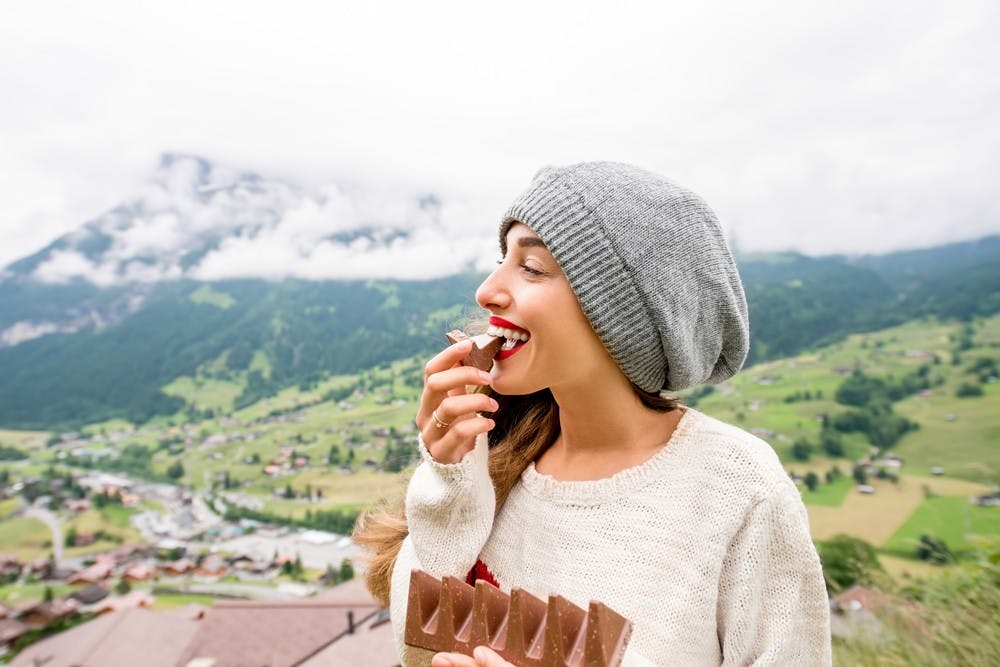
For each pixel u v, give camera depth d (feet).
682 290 3.71
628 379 4.00
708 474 3.72
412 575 3.19
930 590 11.70
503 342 3.96
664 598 3.54
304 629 89.35
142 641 104.83
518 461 4.52
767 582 3.58
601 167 3.84
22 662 103.81
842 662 10.56
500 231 4.19
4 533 278.87
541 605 3.04
